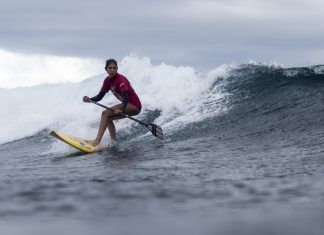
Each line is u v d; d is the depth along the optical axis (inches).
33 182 655.1
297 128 1048.2
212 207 474.6
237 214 443.2
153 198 522.6
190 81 1497.3
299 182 582.6
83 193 555.8
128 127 1323.8
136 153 995.3
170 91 1471.5
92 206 487.8
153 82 1553.9
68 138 1135.0
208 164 781.3
